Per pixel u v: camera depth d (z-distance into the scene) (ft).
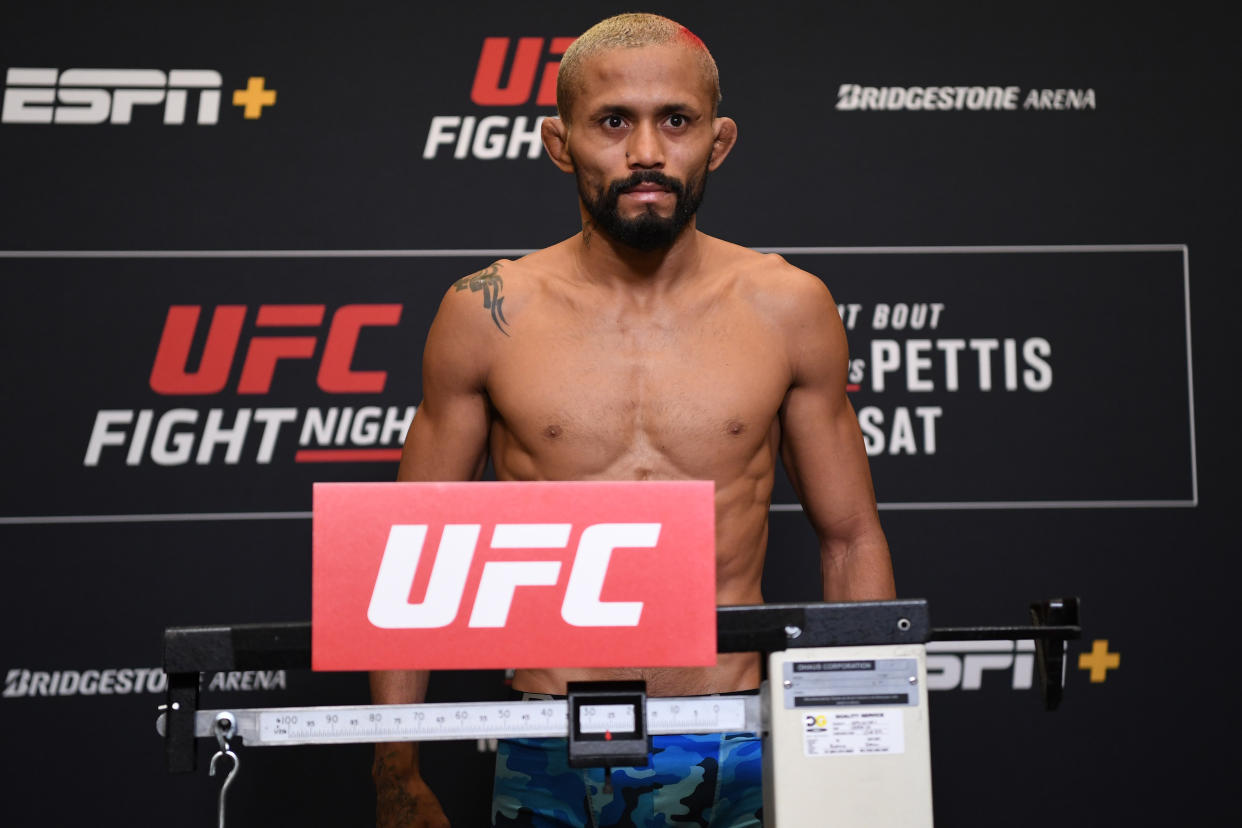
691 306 5.79
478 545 3.62
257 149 8.88
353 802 8.54
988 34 9.14
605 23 5.62
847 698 3.67
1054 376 8.93
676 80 5.30
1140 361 8.95
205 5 8.95
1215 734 8.77
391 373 8.82
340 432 8.77
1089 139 9.08
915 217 9.01
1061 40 9.14
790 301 5.87
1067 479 8.87
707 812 5.50
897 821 3.64
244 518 8.70
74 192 8.77
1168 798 8.73
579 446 5.60
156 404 8.71
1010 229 9.02
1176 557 8.86
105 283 8.75
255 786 8.52
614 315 5.76
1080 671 8.78
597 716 3.65
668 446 5.60
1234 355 8.97
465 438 5.90
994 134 9.07
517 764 5.64
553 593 3.61
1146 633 8.80
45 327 8.69
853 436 6.04
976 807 8.70
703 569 3.63
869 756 3.65
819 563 8.84
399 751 5.70
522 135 8.98
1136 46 9.15
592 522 3.63
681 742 5.49
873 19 9.13
